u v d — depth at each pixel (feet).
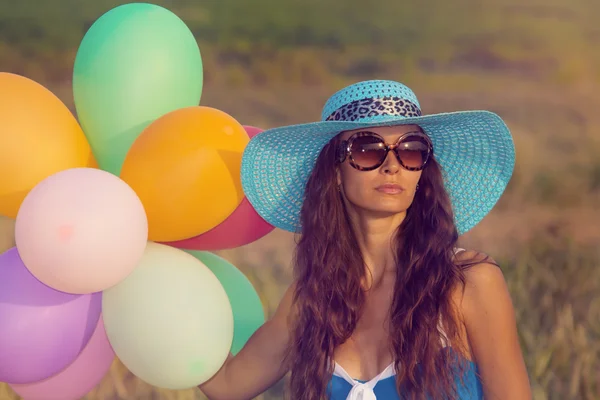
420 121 11.09
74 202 10.15
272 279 22.25
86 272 10.19
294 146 12.00
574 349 17.85
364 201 11.16
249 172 11.88
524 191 35.50
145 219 10.66
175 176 10.97
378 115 11.09
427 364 10.68
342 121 11.02
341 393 11.16
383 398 10.87
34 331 10.86
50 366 11.08
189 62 12.26
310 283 11.65
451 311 10.81
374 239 11.64
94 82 11.84
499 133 11.62
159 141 11.10
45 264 10.20
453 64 79.25
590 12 98.53
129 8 12.30
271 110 59.82
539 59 79.77
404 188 11.04
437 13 98.07
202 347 10.93
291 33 88.69
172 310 10.83
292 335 11.82
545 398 16.37
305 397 11.30
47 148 11.00
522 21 94.27
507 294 10.94
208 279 11.33
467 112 11.07
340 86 71.61
